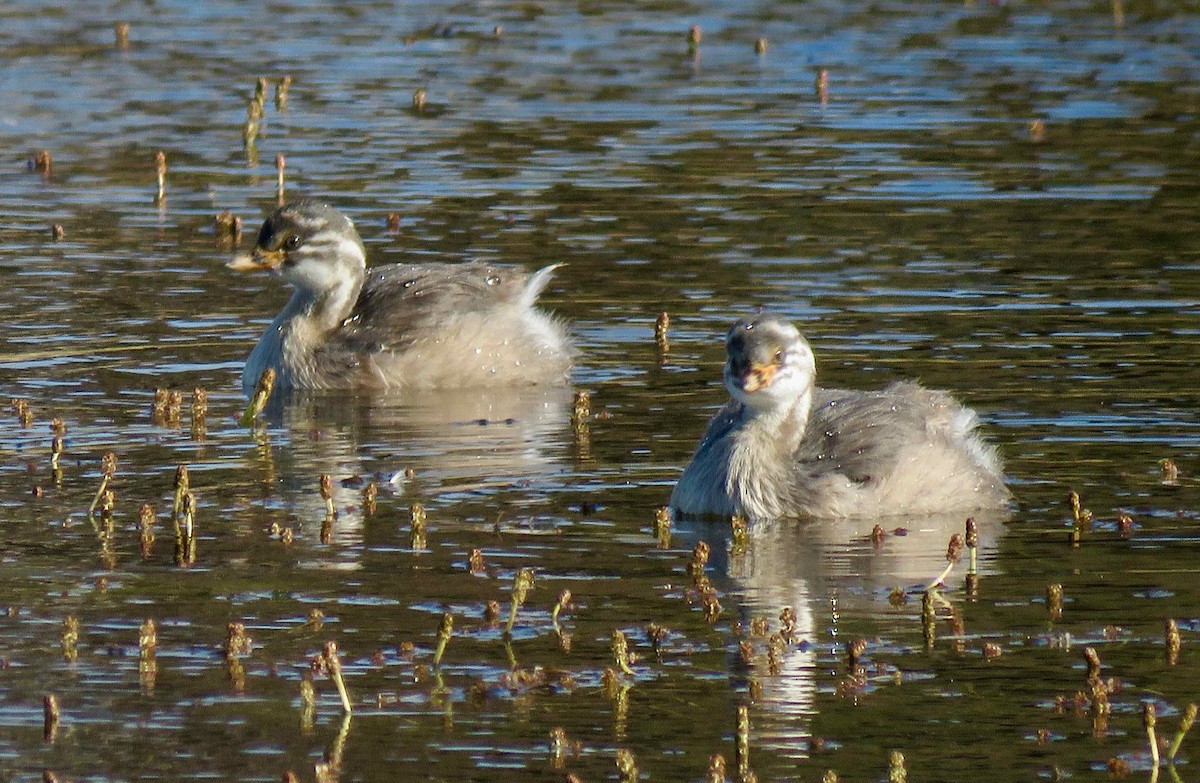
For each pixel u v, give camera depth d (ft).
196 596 42.86
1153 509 48.93
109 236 77.71
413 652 39.78
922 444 51.03
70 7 126.93
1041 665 39.22
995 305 67.31
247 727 36.24
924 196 82.99
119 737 35.78
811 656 39.78
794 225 78.43
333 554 45.78
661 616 41.96
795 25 123.34
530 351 64.18
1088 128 95.45
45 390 60.08
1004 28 121.80
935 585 43.78
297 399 62.23
